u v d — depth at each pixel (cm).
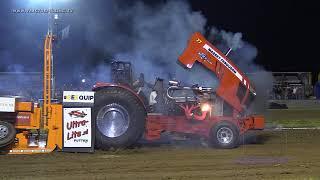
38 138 1395
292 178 1015
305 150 1454
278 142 1641
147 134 1469
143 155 1355
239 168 1152
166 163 1227
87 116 1386
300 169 1135
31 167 1173
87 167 1173
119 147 1415
